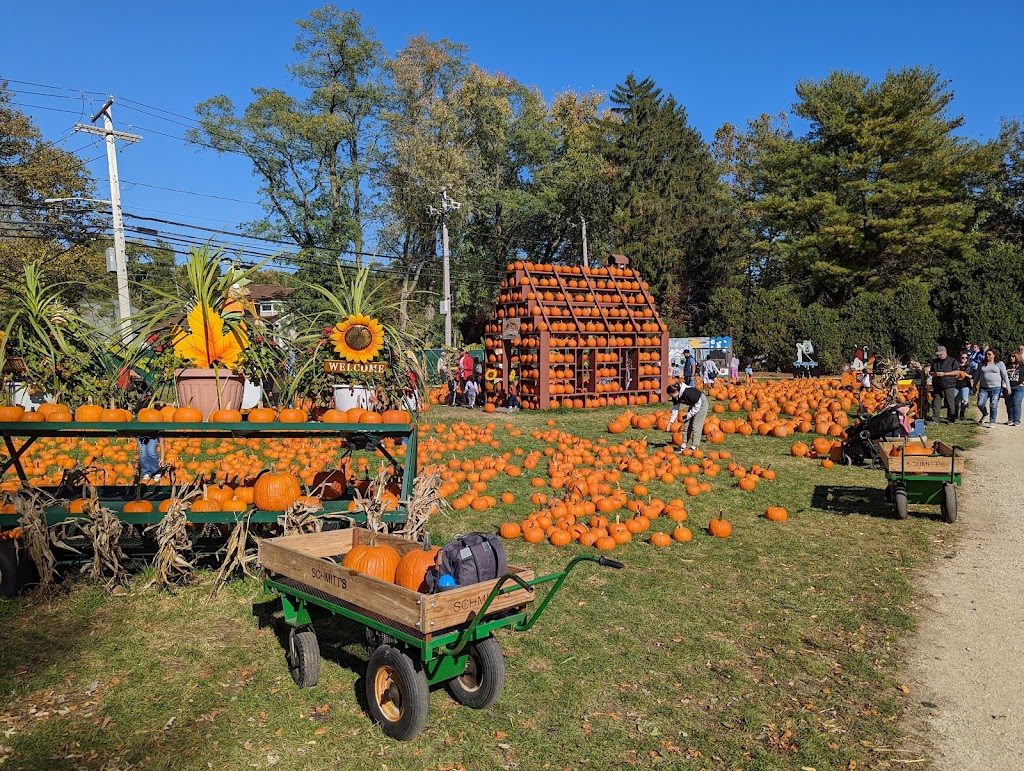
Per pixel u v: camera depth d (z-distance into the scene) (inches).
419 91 1957.4
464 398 942.4
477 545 174.9
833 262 1747.0
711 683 197.3
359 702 183.2
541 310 871.1
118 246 994.1
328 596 183.3
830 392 852.0
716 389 874.1
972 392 954.7
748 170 2071.9
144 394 301.7
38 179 1294.3
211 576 265.3
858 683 198.7
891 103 1673.2
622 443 591.8
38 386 294.4
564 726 174.4
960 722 179.6
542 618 237.1
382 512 253.1
